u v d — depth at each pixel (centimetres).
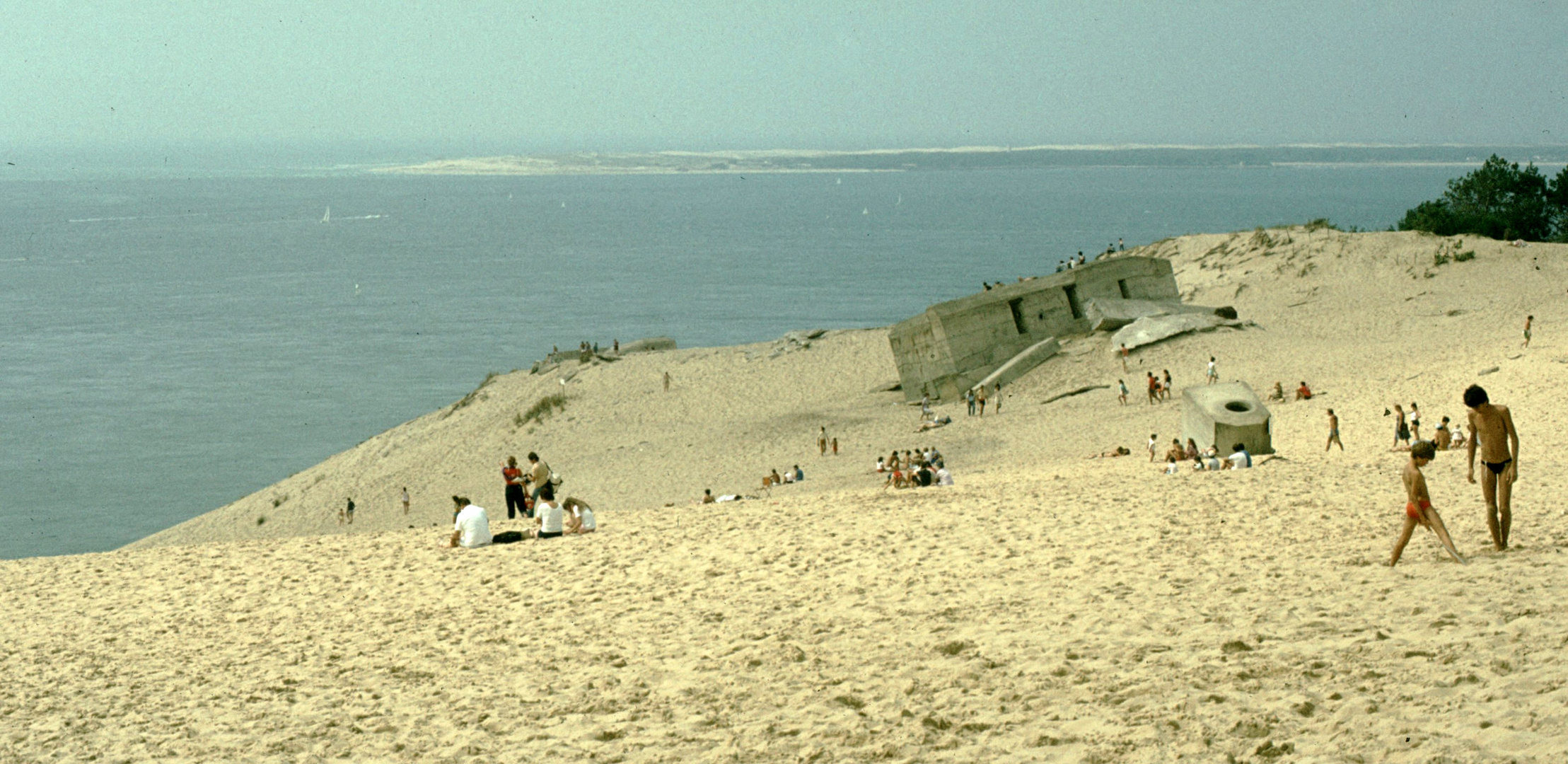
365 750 1021
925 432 5147
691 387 6919
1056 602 1317
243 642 1483
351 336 13750
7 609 1797
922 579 1512
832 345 7375
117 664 1409
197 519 6391
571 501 2205
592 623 1437
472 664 1296
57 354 12631
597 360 7738
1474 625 995
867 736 928
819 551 1755
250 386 10850
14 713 1207
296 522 5762
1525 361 4234
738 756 918
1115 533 1727
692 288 18075
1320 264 7394
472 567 1866
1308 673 935
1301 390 4625
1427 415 3841
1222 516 1834
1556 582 1112
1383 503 1891
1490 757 705
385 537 2356
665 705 1083
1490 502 1344
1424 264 7088
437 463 6322
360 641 1441
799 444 5353
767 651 1230
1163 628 1148
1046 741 866
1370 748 758
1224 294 7300
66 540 6531
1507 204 9119
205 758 1019
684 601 1512
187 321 15050
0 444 8731
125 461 8281
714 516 2333
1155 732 848
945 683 1048
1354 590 1209
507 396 7469
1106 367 5762
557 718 1073
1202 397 3550
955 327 5953
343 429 9200
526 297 17212
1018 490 2497
